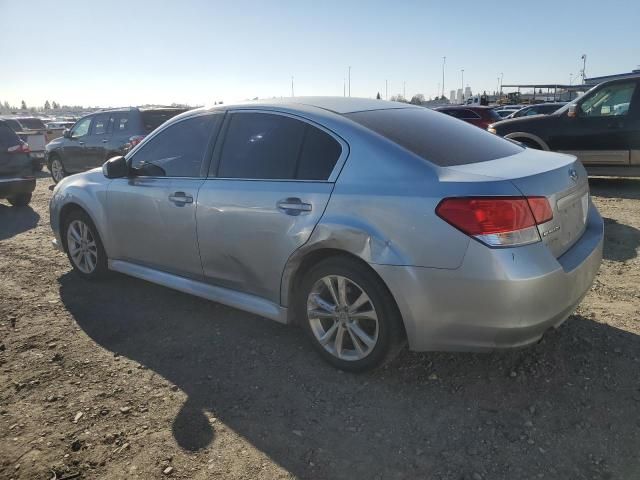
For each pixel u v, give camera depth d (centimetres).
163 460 255
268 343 369
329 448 261
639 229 627
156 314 425
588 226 343
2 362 353
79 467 252
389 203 287
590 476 236
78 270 508
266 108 364
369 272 298
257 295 361
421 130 337
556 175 299
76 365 346
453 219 269
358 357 317
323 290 331
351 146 314
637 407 282
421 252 277
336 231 303
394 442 263
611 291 436
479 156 322
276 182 340
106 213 455
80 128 1254
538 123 931
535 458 249
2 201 1029
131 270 449
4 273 542
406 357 342
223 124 386
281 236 330
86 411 296
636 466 241
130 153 452
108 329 399
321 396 304
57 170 1332
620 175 879
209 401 302
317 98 380
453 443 261
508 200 263
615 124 857
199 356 354
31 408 300
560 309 278
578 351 338
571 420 274
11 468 252
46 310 439
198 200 377
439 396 300
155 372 335
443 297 275
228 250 363
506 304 263
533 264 264
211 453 259
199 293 395
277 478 242
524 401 292
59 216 511
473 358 337
